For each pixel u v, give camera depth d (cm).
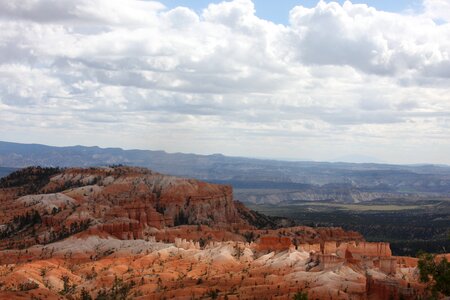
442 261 15650
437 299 15662
